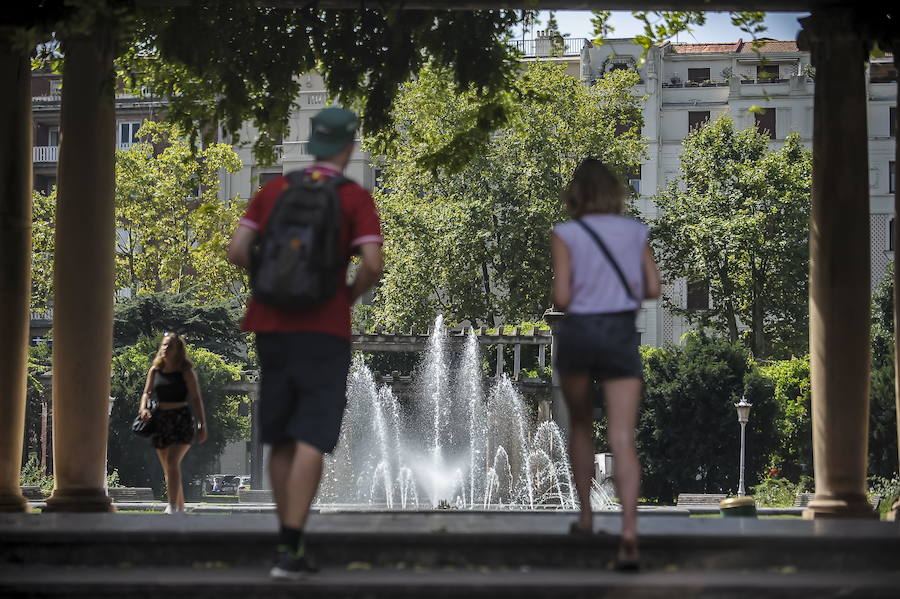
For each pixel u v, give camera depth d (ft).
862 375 67.97
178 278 333.01
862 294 68.28
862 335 68.08
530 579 34.81
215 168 327.67
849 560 38.29
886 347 296.10
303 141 409.69
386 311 320.29
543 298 315.99
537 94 90.33
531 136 315.17
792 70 440.45
